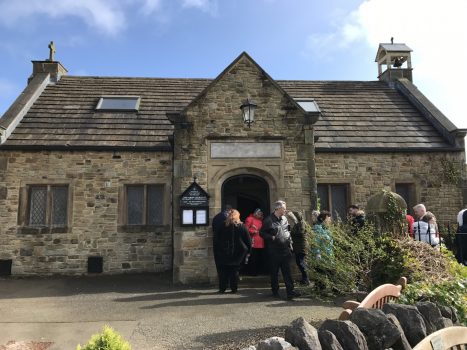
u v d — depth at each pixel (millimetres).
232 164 10016
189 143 9984
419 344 3107
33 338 5578
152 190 12125
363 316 3965
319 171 12375
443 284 5574
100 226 11602
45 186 11742
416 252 6605
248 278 9664
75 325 6145
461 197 12664
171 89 15570
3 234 11242
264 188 12070
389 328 3900
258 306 7055
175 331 5695
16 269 11141
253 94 10359
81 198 11664
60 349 5137
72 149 11773
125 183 11883
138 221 11953
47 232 11398
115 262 11500
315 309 6734
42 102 13828
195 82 16453
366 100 15500
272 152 10172
